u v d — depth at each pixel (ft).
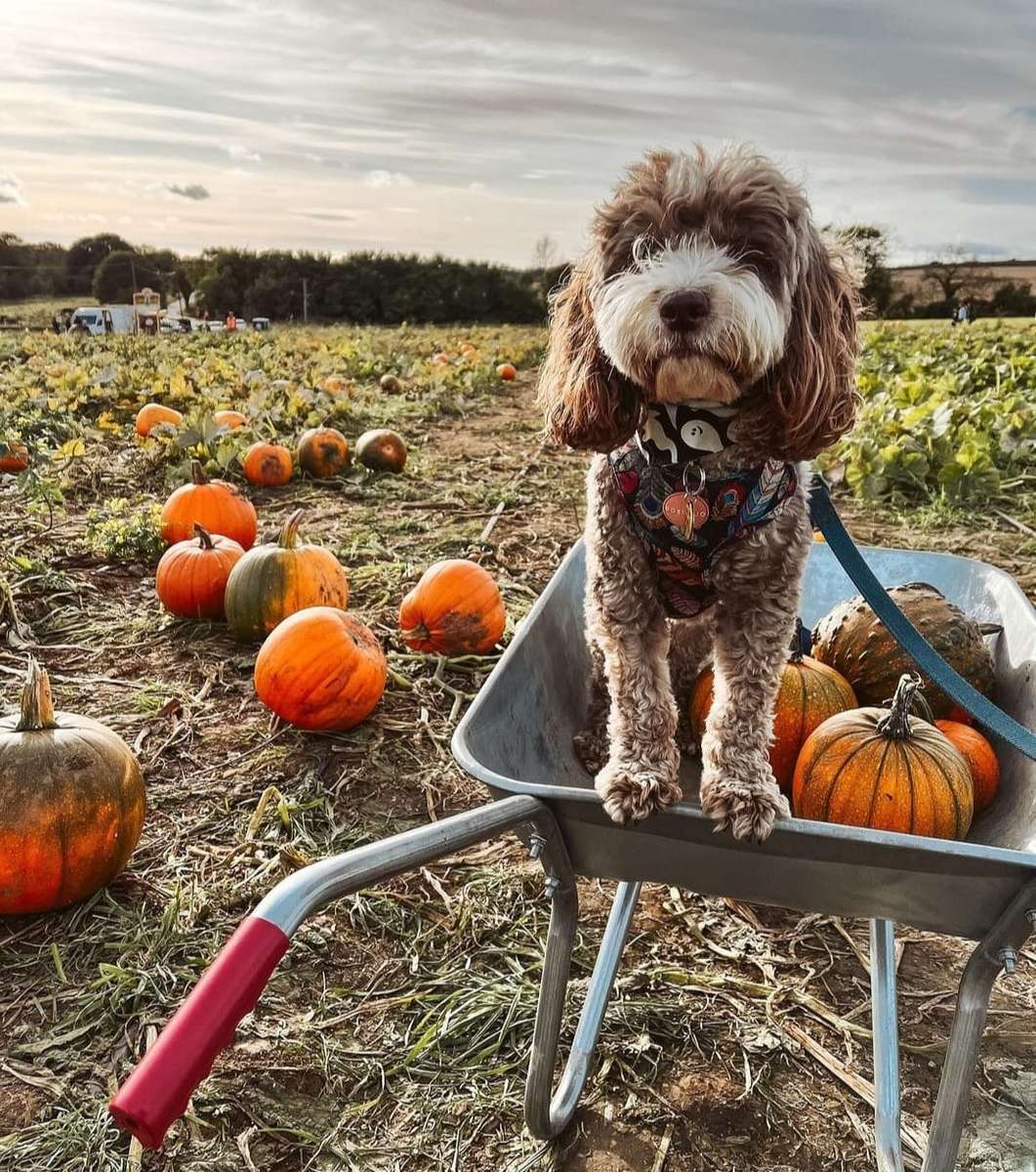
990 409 13.16
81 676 6.14
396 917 4.12
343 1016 3.60
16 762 3.94
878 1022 3.11
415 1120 3.21
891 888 2.48
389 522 9.80
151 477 11.10
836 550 3.10
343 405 15.37
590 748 3.73
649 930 4.14
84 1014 3.52
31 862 3.85
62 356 25.18
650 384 2.90
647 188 3.17
